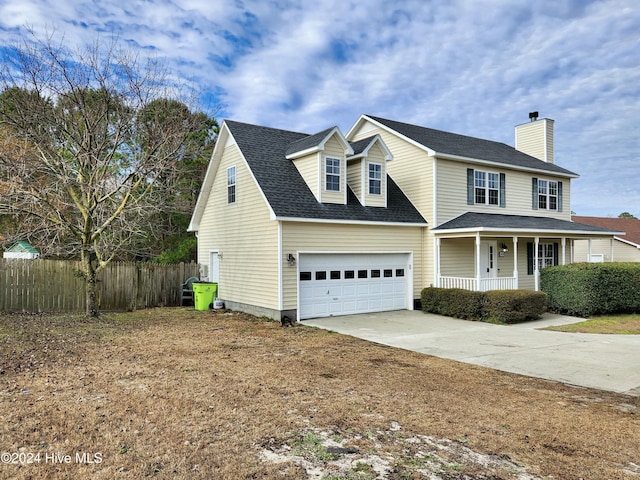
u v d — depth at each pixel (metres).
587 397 6.28
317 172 14.01
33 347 8.44
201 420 4.94
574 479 3.79
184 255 21.75
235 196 15.41
